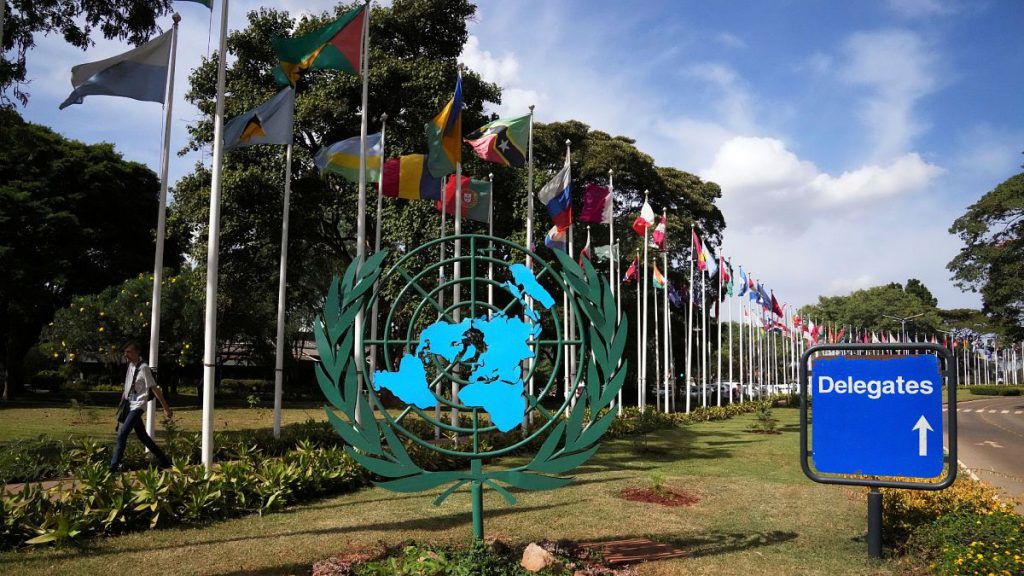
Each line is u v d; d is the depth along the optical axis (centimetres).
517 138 1379
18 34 1186
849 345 582
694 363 4488
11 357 2747
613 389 550
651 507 780
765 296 3269
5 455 888
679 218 3266
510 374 533
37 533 579
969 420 2825
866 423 574
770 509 780
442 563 495
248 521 682
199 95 2170
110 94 956
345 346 540
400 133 2153
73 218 2545
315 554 560
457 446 1141
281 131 1110
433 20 2298
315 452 938
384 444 1010
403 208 2025
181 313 2314
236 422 1795
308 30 2164
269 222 2075
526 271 546
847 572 541
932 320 6819
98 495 636
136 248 2892
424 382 532
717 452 1395
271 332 3045
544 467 535
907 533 615
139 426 872
